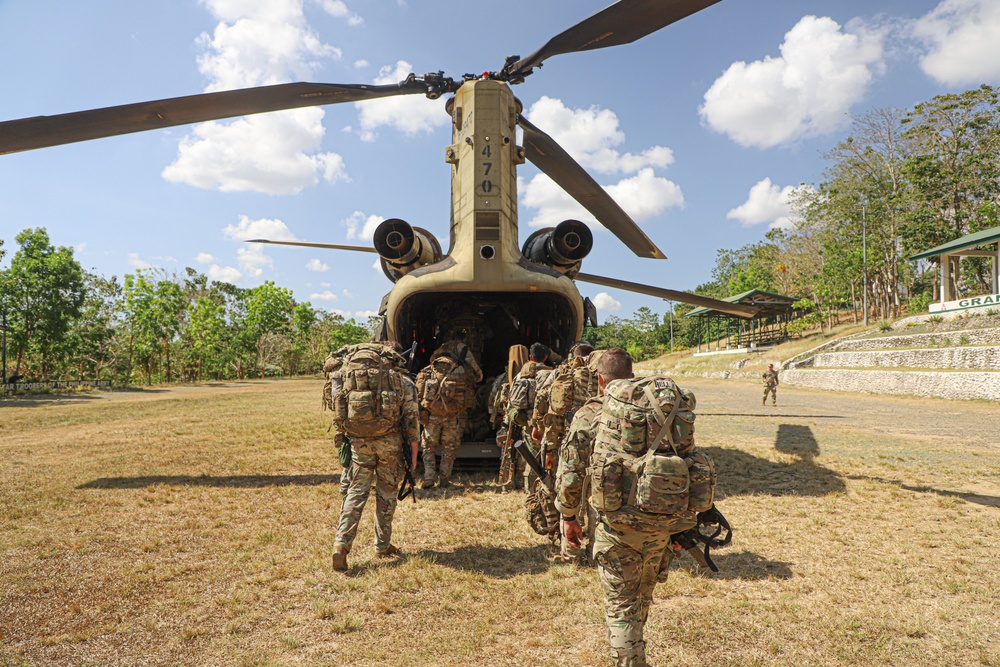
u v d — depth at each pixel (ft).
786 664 8.72
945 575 12.17
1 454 27.48
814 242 191.62
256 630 9.95
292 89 20.11
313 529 15.66
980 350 70.54
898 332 110.73
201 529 15.64
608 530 7.98
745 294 155.63
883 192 162.40
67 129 18.49
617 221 28.53
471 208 22.68
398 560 13.39
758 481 21.53
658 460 7.48
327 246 30.07
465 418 24.23
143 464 24.82
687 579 12.03
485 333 28.84
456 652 9.13
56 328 132.57
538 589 11.54
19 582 11.96
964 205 148.87
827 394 81.05
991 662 8.66
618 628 7.79
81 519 16.47
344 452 13.98
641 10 17.67
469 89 23.09
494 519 16.75
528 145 25.93
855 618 10.18
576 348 15.57
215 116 20.39
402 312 25.00
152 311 168.45
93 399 82.43
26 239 131.44
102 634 9.77
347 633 9.83
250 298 259.80
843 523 16.10
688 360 189.06
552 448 14.33
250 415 49.08
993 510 17.33
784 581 11.98
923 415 47.93
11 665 8.74
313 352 342.23
